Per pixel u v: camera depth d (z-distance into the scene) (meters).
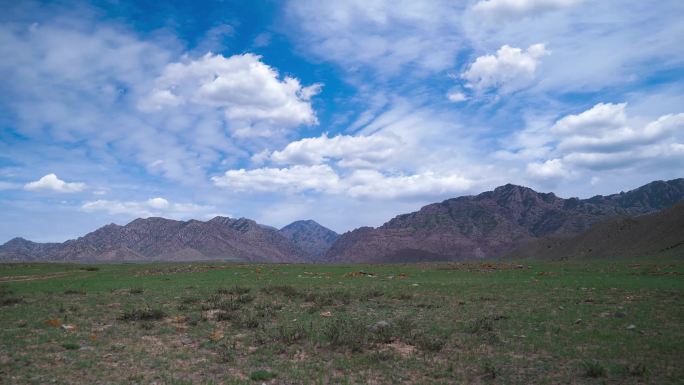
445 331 22.14
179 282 49.88
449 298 34.09
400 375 15.61
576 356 17.44
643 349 18.08
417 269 75.06
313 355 18.25
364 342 19.70
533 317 25.25
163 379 15.02
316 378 15.30
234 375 15.61
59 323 24.16
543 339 20.14
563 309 27.70
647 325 22.42
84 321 24.97
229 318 25.92
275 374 15.55
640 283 41.19
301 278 55.75
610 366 15.89
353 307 30.41
